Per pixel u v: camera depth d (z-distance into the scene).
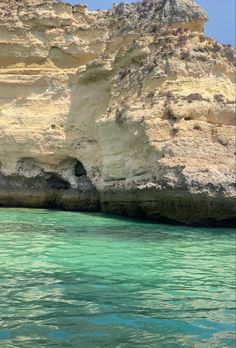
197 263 10.82
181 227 16.22
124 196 18.80
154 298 8.00
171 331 6.50
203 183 15.61
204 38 19.17
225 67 18.62
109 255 11.34
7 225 16.39
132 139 18.06
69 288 8.38
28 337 6.08
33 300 7.62
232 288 8.78
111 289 8.41
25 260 10.52
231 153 16.52
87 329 6.44
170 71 18.11
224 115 17.36
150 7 21.58
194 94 17.20
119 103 19.78
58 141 22.77
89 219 18.23
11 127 23.52
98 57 22.92
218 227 16.38
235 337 6.35
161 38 19.48
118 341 6.06
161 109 17.25
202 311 7.41
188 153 16.23
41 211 21.59
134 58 20.22
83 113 22.61
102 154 20.39
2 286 8.36
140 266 10.32
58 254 11.28
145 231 15.22
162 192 16.12
